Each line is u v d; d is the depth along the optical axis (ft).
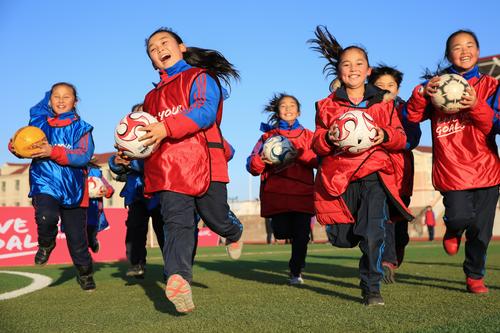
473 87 15.88
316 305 13.99
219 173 13.26
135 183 21.09
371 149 14.42
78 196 18.85
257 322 11.51
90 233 29.30
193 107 12.92
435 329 10.11
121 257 50.65
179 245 12.37
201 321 11.89
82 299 17.06
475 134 15.65
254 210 168.04
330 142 14.60
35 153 17.70
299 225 20.75
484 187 15.58
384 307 13.34
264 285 19.95
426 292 16.38
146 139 12.25
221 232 14.14
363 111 14.93
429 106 16.34
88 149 18.92
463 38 15.98
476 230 15.81
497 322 10.71
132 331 11.09
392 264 19.07
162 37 14.34
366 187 14.39
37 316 13.55
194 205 13.20
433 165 16.31
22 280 24.73
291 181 20.93
